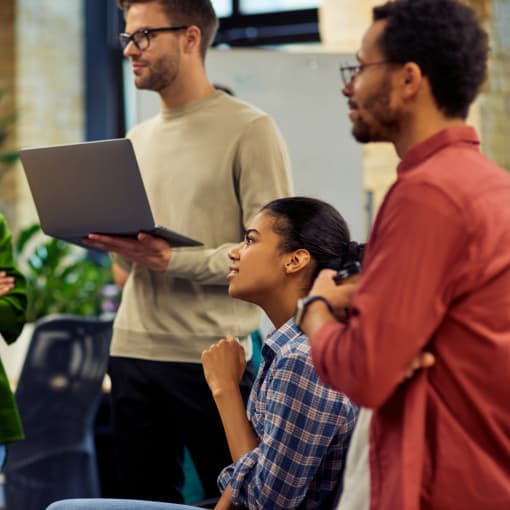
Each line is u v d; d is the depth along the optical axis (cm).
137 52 315
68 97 705
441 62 162
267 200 310
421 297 155
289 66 474
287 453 208
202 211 314
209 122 318
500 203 160
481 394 161
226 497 222
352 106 173
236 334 314
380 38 166
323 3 544
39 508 409
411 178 159
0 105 669
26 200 665
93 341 416
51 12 689
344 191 473
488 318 159
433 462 163
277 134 319
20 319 347
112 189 276
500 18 502
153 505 233
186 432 318
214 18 326
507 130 504
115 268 355
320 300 172
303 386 209
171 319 314
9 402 333
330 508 219
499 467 162
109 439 501
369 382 155
